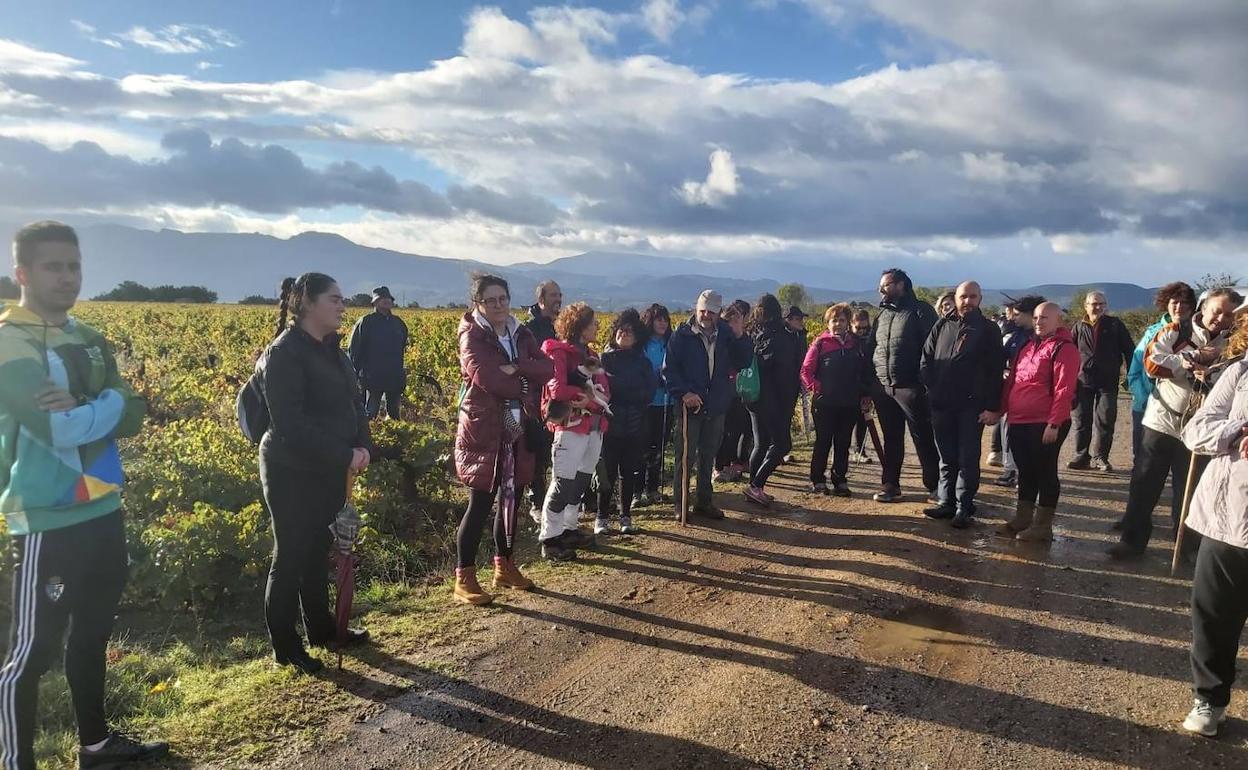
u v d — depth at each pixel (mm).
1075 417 8484
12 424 2504
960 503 6043
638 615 4320
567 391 5082
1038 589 4730
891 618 4293
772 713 3248
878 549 5520
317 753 2916
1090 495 7195
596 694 3412
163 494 5383
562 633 4066
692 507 6629
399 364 9047
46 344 2592
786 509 6668
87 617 2748
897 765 2861
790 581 4879
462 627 4133
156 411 9461
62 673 3518
